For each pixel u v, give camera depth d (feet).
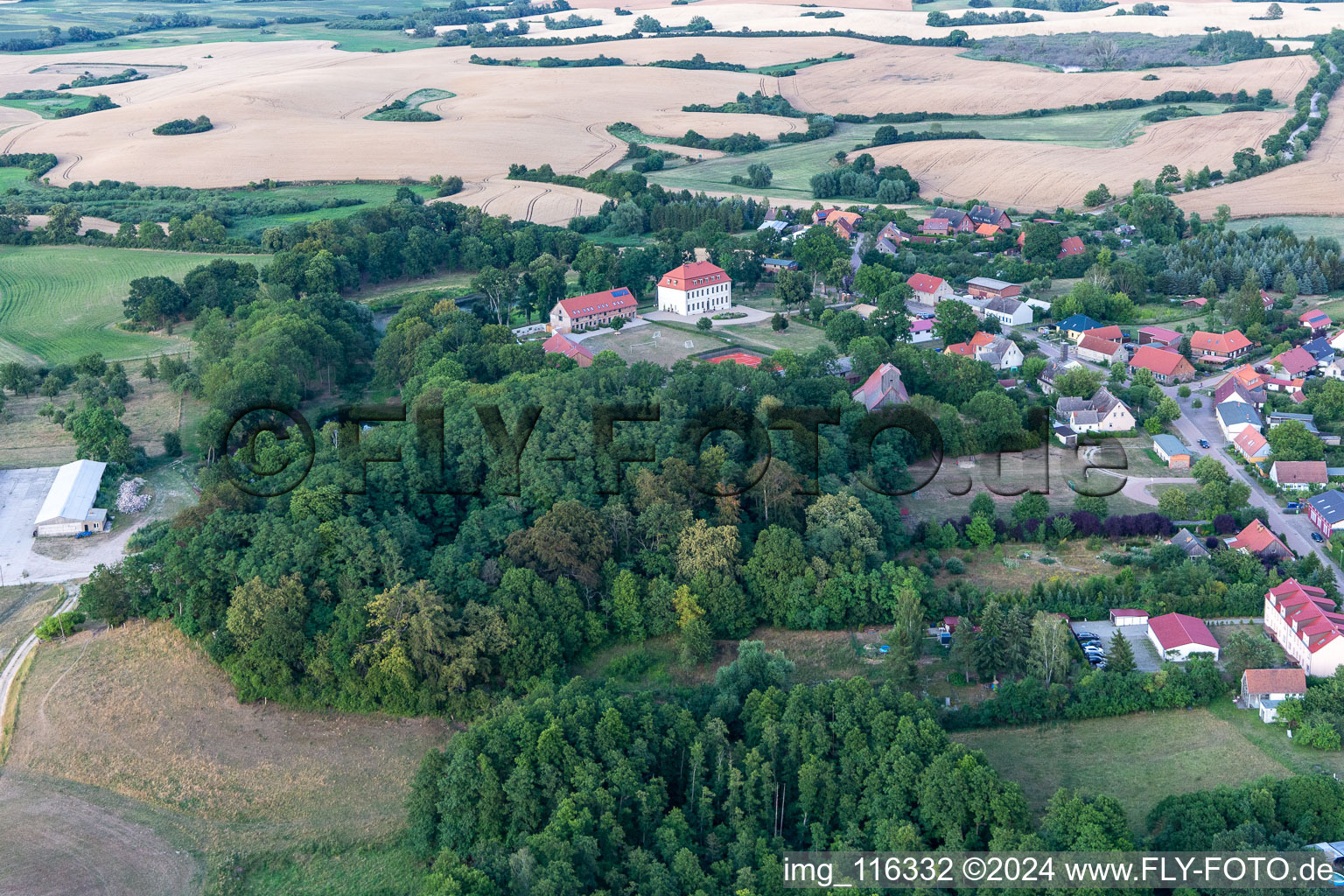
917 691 566.77
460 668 550.77
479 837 475.31
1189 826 449.06
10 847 483.51
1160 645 588.09
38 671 598.75
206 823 497.05
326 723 556.92
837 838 465.06
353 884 466.29
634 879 449.06
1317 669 556.92
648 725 505.25
